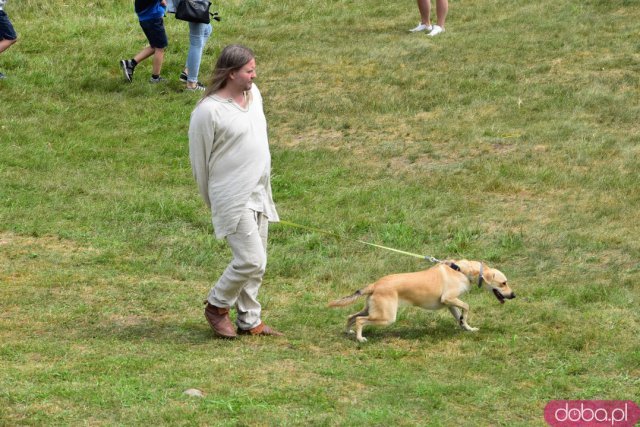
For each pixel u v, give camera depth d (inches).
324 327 392.5
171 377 321.7
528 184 577.9
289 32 952.3
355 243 502.3
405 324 397.7
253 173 358.0
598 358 349.1
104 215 548.4
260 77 826.2
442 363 346.9
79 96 799.7
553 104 718.5
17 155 664.4
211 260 482.9
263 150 362.0
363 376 329.1
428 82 784.9
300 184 604.4
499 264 470.3
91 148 684.7
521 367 343.9
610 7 960.9
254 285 372.8
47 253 488.1
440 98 751.1
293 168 633.6
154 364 336.2
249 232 359.9
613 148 626.5
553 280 443.2
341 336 380.8
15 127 725.9
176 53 895.7
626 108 697.0
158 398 301.0
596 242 483.2
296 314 406.6
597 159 610.5
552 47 846.5
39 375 320.2
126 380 316.5
